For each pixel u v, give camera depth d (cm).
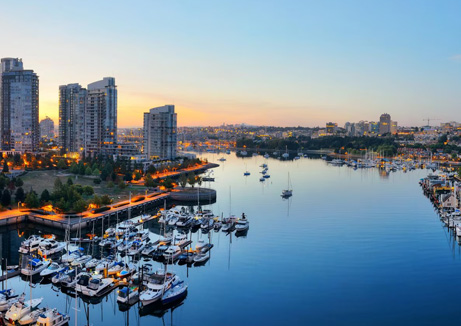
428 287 10844
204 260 12912
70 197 19475
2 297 9731
